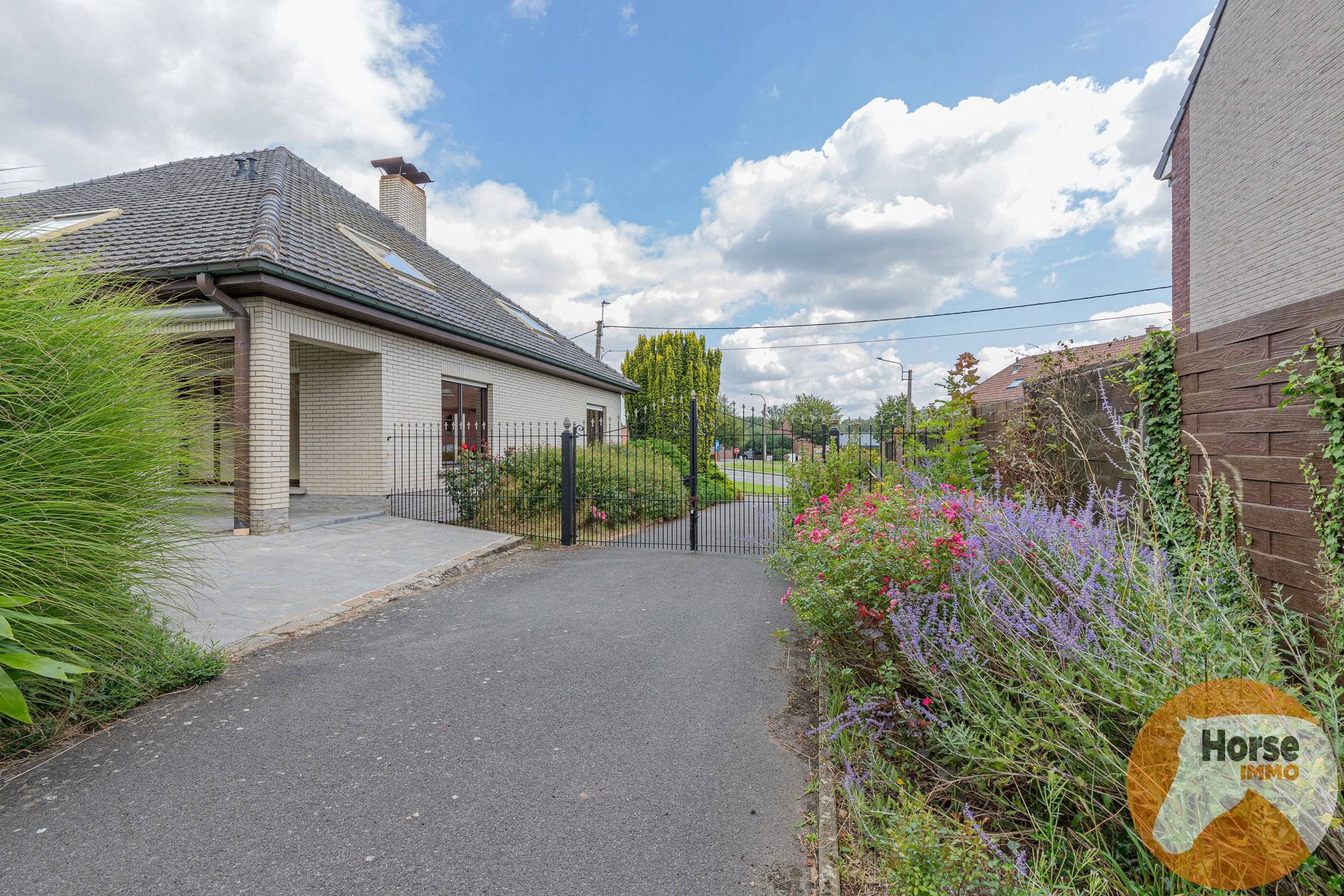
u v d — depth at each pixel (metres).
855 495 5.31
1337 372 2.21
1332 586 2.05
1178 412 3.27
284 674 3.45
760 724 2.90
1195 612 1.93
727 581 5.96
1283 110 8.12
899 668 2.61
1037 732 1.94
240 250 7.45
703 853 1.97
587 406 16.81
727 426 17.78
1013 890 1.55
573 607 4.96
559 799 2.27
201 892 1.76
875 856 1.94
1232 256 9.12
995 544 2.70
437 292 11.59
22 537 2.53
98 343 2.96
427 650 3.89
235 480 7.12
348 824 2.10
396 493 9.53
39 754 2.53
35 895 1.74
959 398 6.01
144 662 3.16
